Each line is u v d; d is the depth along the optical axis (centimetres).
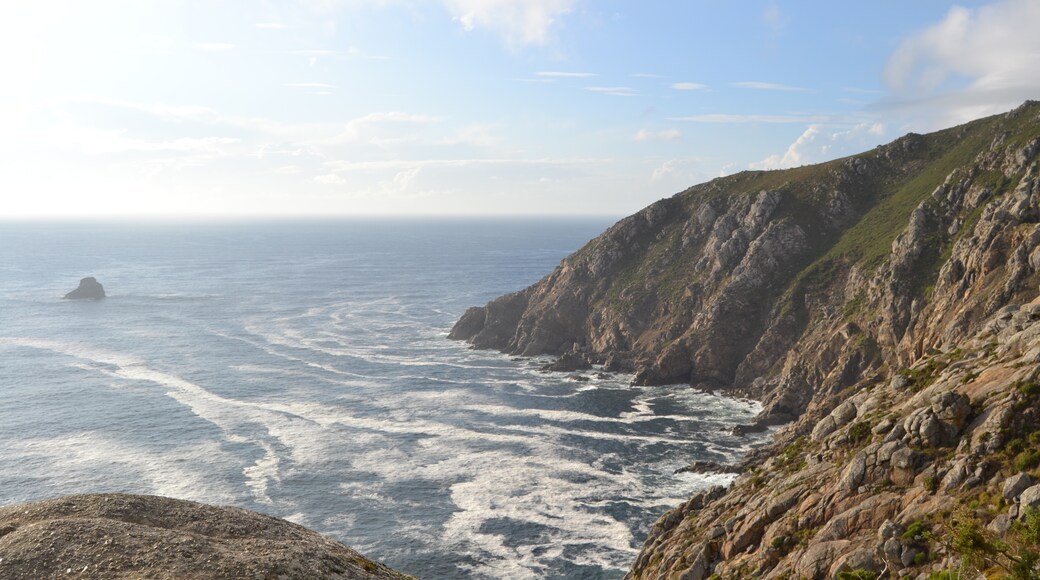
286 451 9650
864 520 4156
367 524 7519
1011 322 5719
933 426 4406
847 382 10856
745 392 12556
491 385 13375
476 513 7775
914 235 11900
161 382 13325
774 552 4478
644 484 8550
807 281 13700
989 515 3519
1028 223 8988
